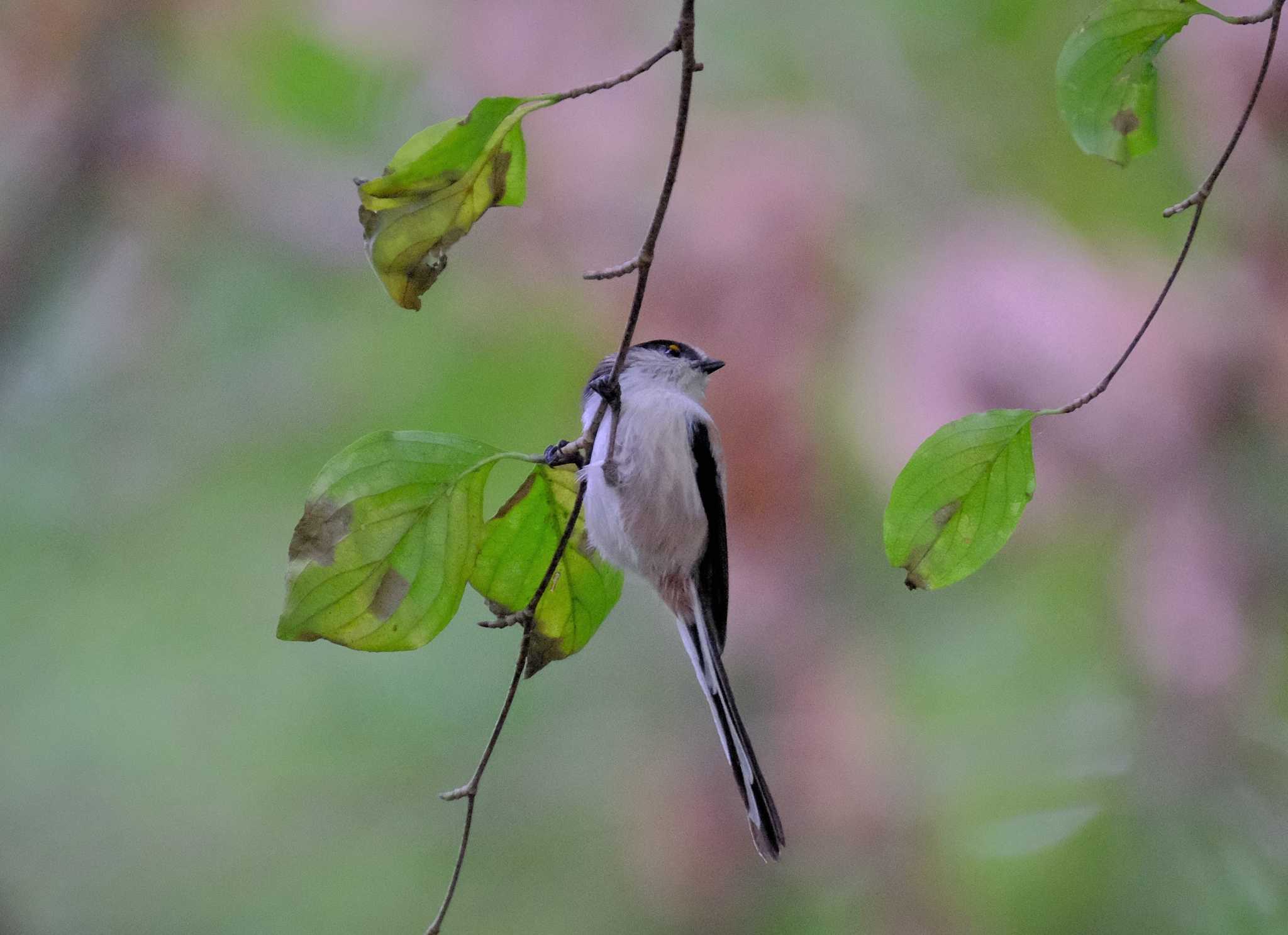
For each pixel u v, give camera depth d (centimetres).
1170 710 1133
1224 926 1045
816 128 1250
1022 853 1103
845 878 1155
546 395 1207
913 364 1185
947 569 495
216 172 1270
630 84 1253
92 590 1224
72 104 1269
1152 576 1158
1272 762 1101
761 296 1210
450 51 1240
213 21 1233
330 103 1249
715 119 1255
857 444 1205
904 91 1246
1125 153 530
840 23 1246
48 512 1233
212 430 1254
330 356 1243
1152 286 1166
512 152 456
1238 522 1141
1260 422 1139
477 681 1206
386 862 1178
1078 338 1152
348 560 461
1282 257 1130
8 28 1252
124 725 1195
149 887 1155
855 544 1231
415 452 466
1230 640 1130
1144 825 1098
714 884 1183
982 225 1211
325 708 1199
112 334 1273
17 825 1155
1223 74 1123
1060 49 1194
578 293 1221
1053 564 1198
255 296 1265
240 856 1173
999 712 1176
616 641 1282
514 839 1194
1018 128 1225
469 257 1227
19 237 1262
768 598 1225
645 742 1245
